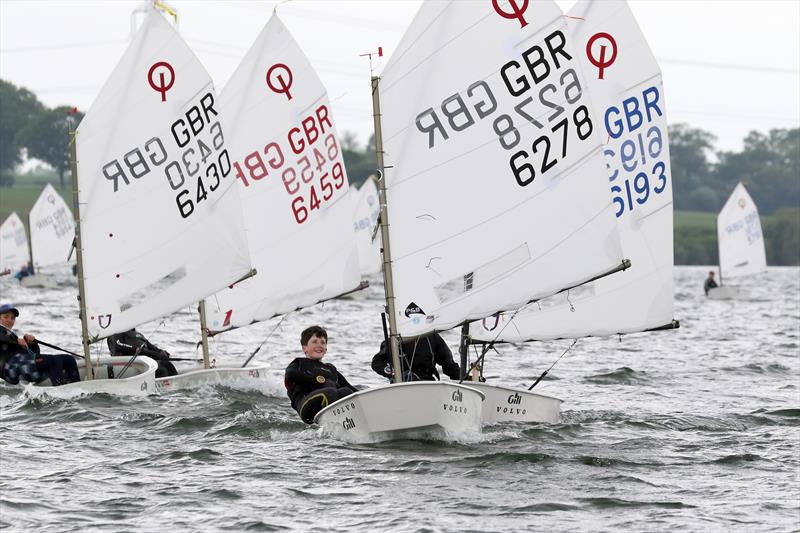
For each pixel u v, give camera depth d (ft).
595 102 215.72
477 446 159.63
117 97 217.56
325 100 251.19
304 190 251.60
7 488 132.46
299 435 166.09
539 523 120.88
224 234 227.40
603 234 176.65
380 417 158.61
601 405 211.61
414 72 169.17
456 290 171.01
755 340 383.86
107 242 217.77
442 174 170.40
